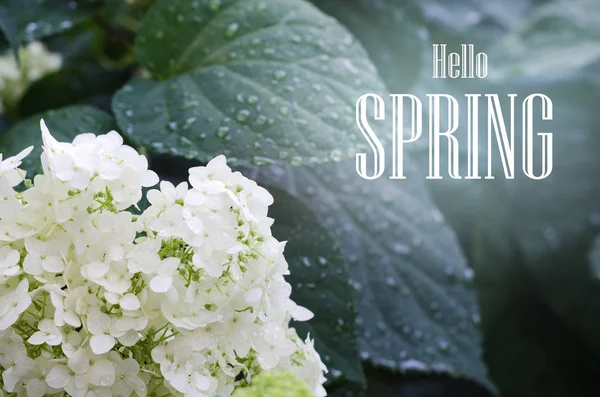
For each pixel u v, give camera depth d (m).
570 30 1.21
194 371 0.59
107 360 0.58
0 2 0.84
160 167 0.86
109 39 1.04
